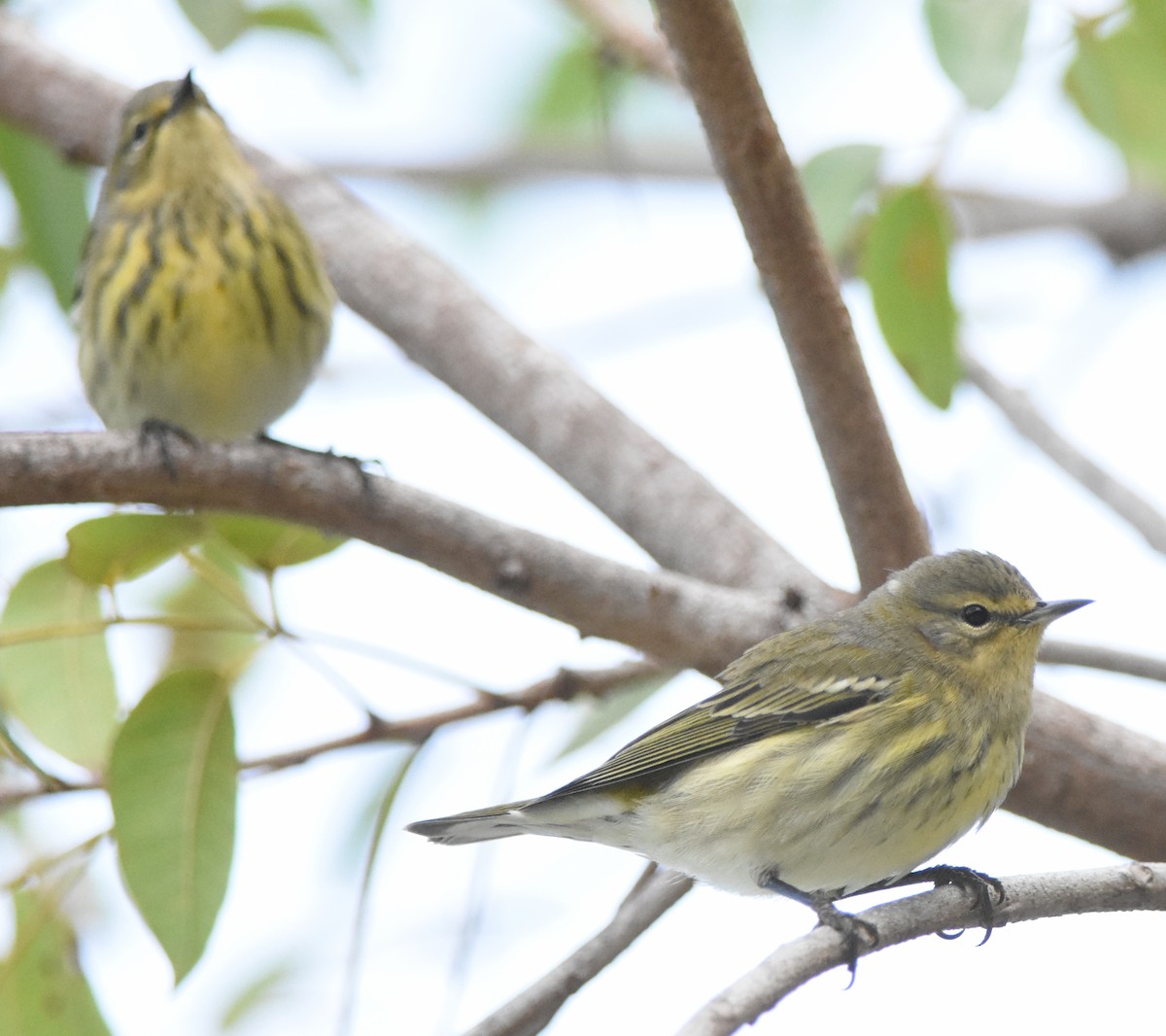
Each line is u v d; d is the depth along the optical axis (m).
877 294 11.01
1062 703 11.04
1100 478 12.62
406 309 13.30
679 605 10.65
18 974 10.77
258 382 12.70
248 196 12.66
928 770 10.45
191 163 12.54
